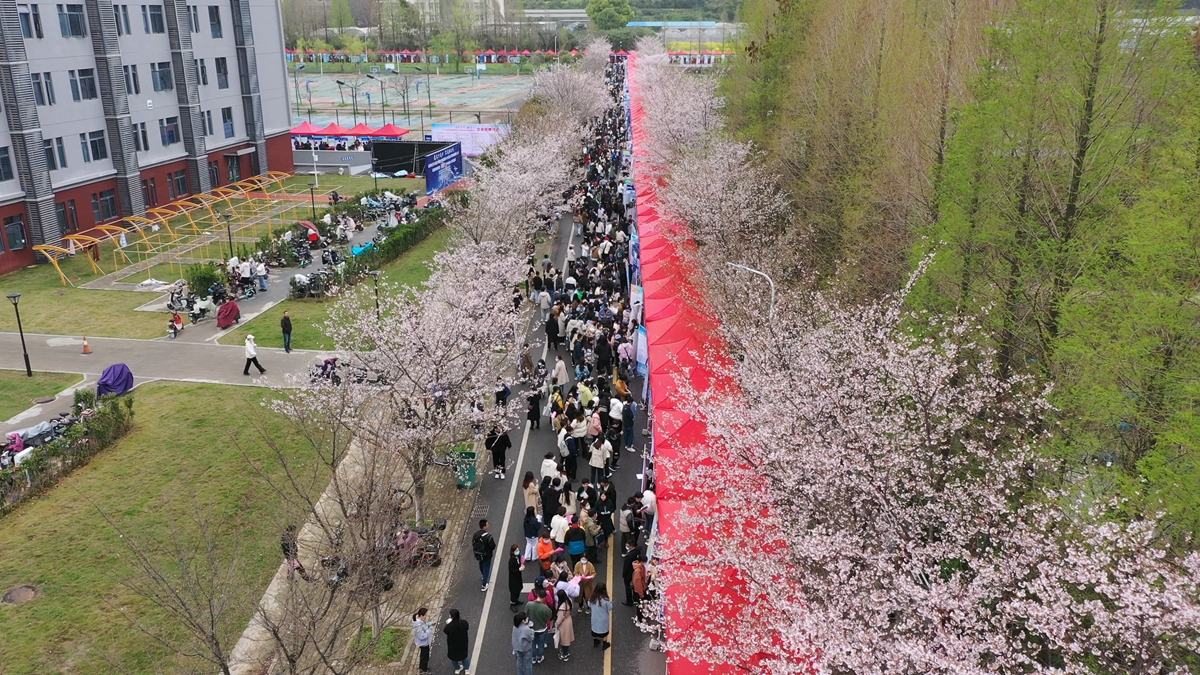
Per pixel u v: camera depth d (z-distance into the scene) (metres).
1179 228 14.68
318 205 62.56
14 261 47.91
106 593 20.16
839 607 12.55
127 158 55.62
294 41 177.50
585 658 18.53
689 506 17.94
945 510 14.29
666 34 181.00
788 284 28.19
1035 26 19.31
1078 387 16.69
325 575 15.69
